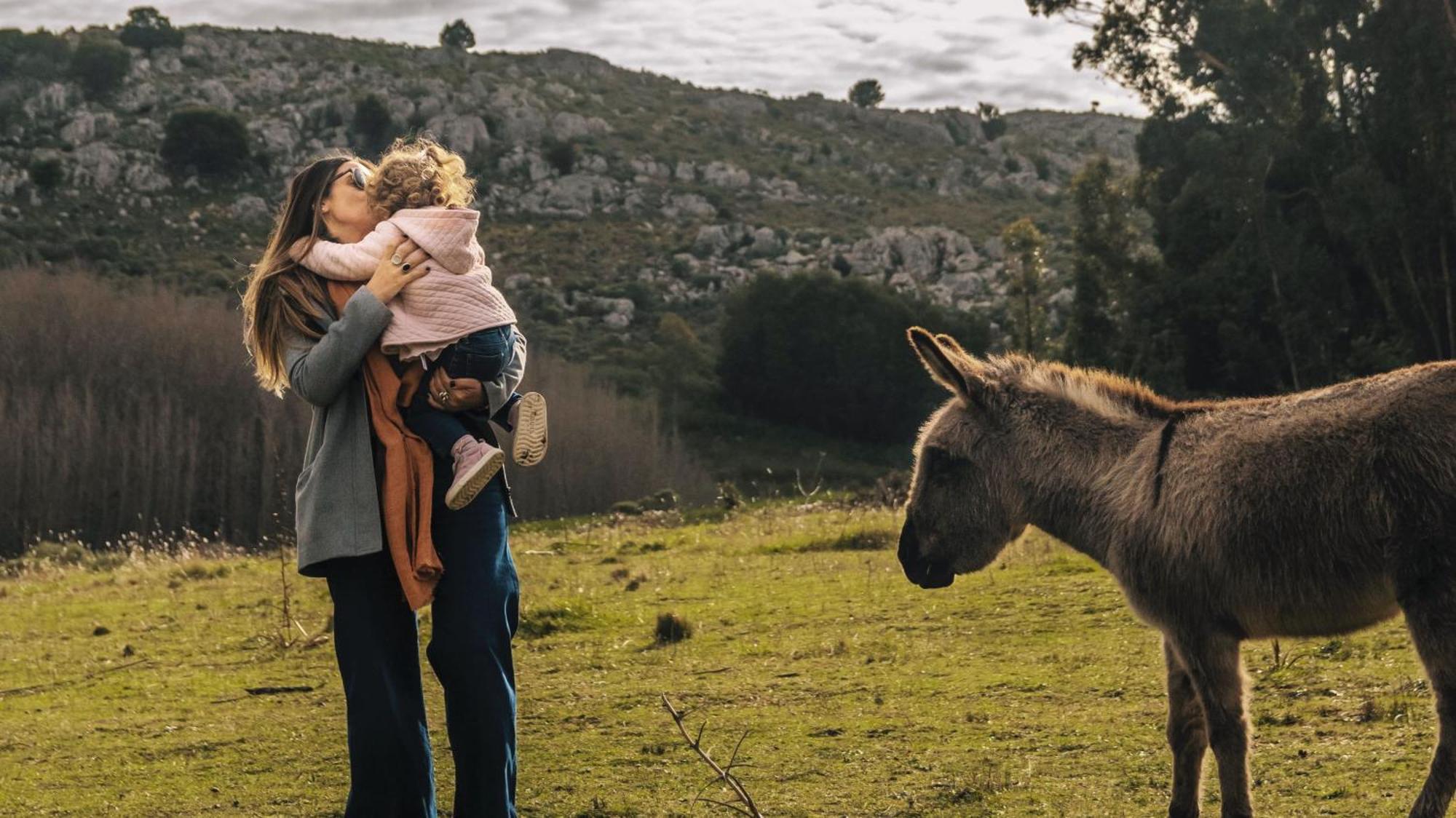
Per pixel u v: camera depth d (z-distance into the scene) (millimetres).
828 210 116062
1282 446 3840
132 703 7832
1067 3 37812
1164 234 37188
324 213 3896
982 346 73375
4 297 54688
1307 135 33781
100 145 106562
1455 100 30547
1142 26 36688
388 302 3627
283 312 3758
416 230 3639
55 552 23516
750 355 73250
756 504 25828
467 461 3510
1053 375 4645
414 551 3588
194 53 129375
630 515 27656
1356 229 31484
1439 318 31984
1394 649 6648
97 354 50562
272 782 5523
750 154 131500
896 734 5727
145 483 41281
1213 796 4520
